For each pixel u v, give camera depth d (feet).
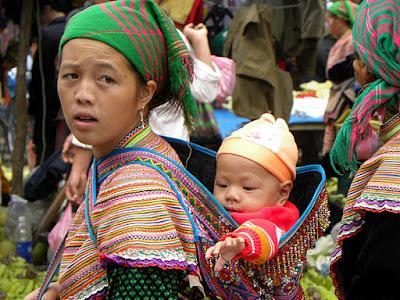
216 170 9.96
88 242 8.34
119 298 7.99
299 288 9.63
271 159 9.37
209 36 24.86
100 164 8.81
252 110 25.21
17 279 19.40
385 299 9.21
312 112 30.07
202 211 8.78
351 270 10.20
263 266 8.93
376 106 9.89
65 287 8.31
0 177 23.77
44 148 22.94
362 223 9.90
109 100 8.32
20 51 23.30
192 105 9.38
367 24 9.88
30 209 22.57
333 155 10.62
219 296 8.91
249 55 24.90
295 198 10.17
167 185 8.44
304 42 28.35
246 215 9.12
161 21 8.76
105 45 8.29
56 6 23.58
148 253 7.81
